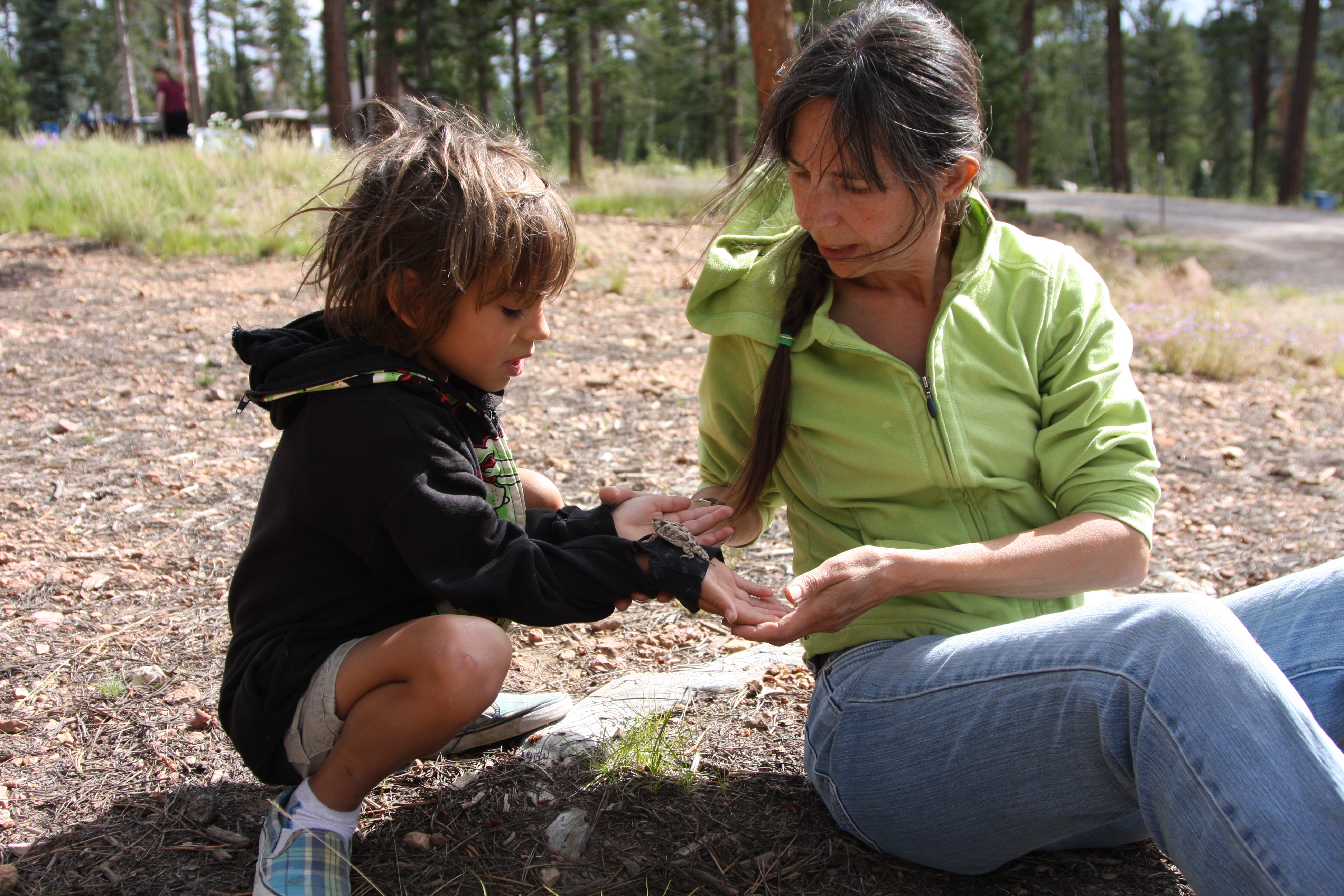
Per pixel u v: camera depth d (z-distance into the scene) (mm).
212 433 4652
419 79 27734
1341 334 9094
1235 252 18219
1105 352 1784
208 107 91750
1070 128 61094
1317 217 25141
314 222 1807
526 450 4582
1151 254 16844
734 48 36750
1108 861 1880
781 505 2182
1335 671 1573
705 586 1658
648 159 30250
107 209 10188
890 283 1775
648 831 1928
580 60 29281
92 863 1804
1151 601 1418
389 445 1521
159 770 2109
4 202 10648
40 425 4676
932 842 1668
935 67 1530
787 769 2148
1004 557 1635
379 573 1607
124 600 2934
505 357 1672
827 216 1593
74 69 68750
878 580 1604
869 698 1681
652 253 10820
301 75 90938
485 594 1550
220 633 2740
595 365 6348
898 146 1509
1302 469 4855
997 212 17219
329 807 1642
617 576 1644
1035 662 1469
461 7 27812
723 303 1889
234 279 8438
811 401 1832
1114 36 40062
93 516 3596
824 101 1535
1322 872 1185
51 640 2668
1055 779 1474
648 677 2541
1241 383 7117
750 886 1778
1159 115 68562
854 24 1561
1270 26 52344
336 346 1561
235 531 3506
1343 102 71312
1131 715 1354
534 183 1621
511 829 1930
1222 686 1280
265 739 1618
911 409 1725
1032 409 1797
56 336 6398
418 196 1533
